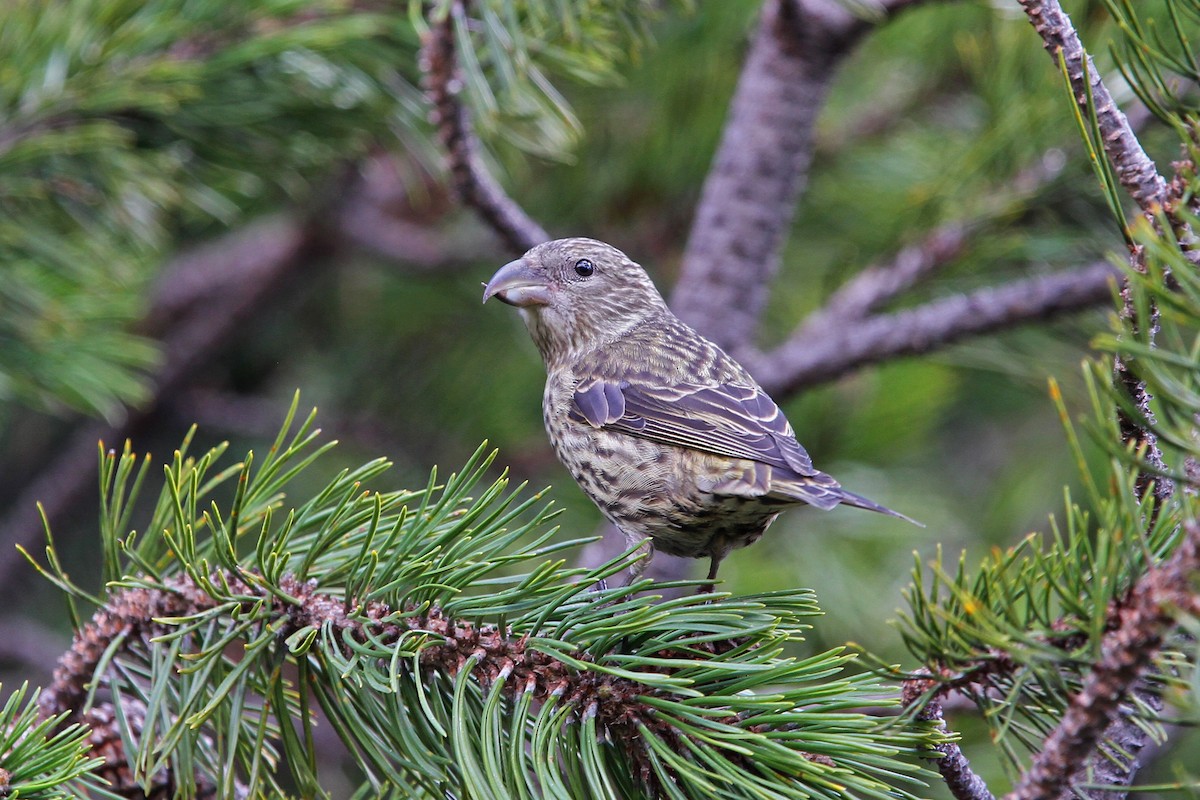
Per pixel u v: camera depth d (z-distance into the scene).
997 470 13.48
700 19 10.43
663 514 7.96
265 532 5.12
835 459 11.27
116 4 8.18
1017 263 9.60
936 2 8.86
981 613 4.62
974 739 9.01
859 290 9.69
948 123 10.91
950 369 11.58
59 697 5.67
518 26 7.34
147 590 5.60
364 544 5.09
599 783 4.73
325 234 12.38
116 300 9.39
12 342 8.77
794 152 9.60
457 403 11.91
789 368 9.55
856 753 4.82
